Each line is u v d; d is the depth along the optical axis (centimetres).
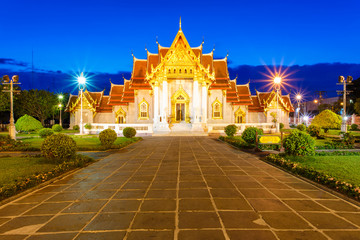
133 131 2495
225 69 4491
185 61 3575
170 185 780
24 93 5250
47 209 579
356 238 436
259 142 1731
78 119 4584
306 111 8656
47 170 913
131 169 1036
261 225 485
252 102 4662
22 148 1653
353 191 647
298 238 434
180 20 3609
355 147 1681
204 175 919
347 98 5778
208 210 564
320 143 1988
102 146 1730
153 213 547
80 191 723
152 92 4194
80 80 2903
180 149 1711
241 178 873
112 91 4656
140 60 4481
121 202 622
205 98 3572
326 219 516
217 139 2539
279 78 2709
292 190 726
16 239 435
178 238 432
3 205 608
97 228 475
